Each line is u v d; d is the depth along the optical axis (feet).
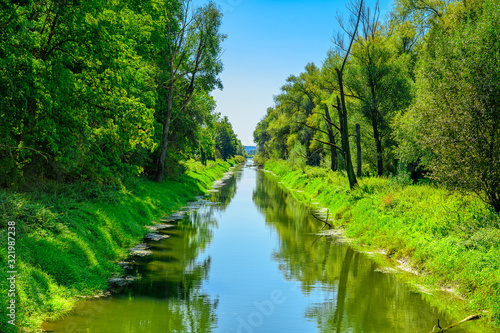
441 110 44.04
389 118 90.74
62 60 44.42
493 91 41.09
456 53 50.65
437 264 37.27
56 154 47.65
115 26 50.62
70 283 31.32
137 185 76.64
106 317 27.84
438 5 90.43
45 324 25.73
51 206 40.65
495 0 55.26
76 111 49.29
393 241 48.06
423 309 30.89
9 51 36.58
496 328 27.07
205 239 56.95
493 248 34.06
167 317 28.71
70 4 40.47
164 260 44.52
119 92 53.62
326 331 26.71
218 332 26.40
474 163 40.47
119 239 47.39
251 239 57.67
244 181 193.36
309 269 42.22
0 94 36.19
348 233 60.44
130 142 60.75
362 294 34.42
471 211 43.11
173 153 113.80
